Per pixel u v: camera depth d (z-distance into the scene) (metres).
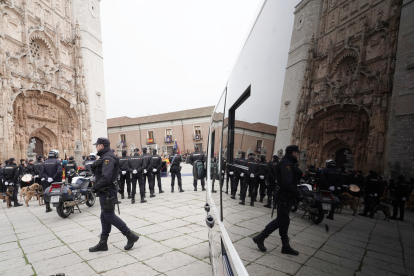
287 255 0.69
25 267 3.08
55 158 6.67
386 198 0.43
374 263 0.44
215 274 1.86
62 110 23.52
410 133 0.39
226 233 1.45
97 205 7.23
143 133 42.97
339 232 0.51
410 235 0.39
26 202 7.57
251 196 0.99
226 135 1.80
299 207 0.64
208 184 3.28
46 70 21.53
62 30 23.97
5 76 17.09
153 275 2.80
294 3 0.76
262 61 1.05
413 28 0.42
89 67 26.58
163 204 6.75
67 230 4.64
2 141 16.61
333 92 0.57
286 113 0.75
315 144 0.60
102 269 2.97
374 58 0.48
